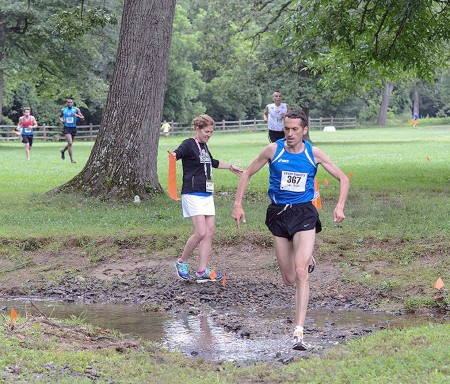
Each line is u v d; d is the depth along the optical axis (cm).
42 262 1433
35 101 8638
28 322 943
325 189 2172
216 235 1473
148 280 1312
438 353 745
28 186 2323
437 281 1085
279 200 921
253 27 6159
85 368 763
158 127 1994
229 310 1144
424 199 1912
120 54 1967
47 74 6088
